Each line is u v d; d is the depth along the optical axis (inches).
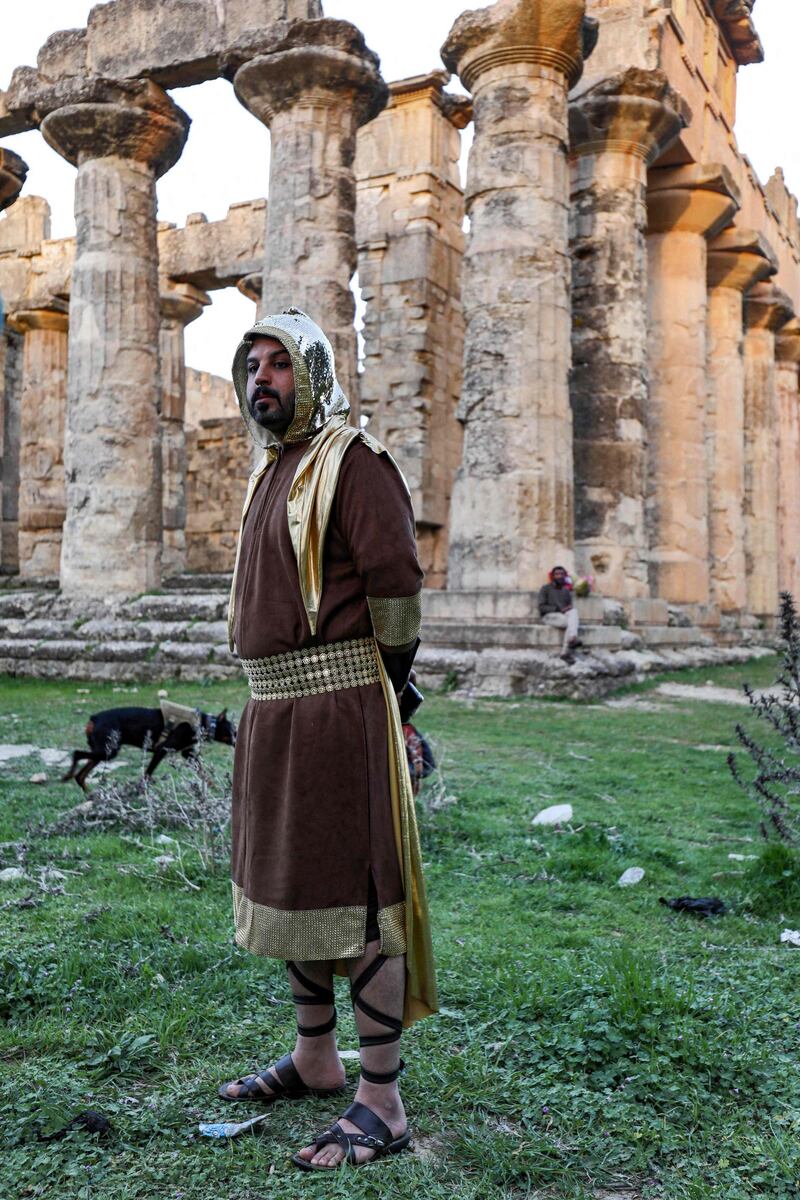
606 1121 109.7
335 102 629.9
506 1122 110.5
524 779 310.7
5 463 1192.8
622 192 685.9
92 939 162.2
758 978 149.4
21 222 1058.7
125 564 681.6
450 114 884.6
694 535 806.5
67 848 222.5
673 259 813.2
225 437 1243.8
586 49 617.0
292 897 101.5
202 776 232.8
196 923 171.9
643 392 689.0
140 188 698.8
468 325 605.9
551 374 592.4
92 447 682.2
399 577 102.3
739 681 640.4
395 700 106.4
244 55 631.8
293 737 103.5
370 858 102.7
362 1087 105.7
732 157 917.8
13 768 322.3
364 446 106.0
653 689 588.1
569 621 548.1
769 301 1064.8
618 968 144.4
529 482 584.4
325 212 628.1
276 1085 114.2
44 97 687.1
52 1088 114.2
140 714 268.2
